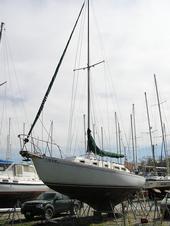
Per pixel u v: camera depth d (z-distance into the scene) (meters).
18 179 21.58
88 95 19.30
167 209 15.52
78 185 16.03
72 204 18.36
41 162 15.54
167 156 39.66
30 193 22.08
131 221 16.77
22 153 15.64
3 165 21.45
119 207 21.91
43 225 16.38
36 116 16.61
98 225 15.76
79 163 15.96
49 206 18.22
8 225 16.50
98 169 16.50
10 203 21.34
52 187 15.98
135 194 21.84
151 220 16.59
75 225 16.02
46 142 16.34
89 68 20.23
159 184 30.00
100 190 16.81
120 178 17.55
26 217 18.28
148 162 43.03
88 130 18.22
